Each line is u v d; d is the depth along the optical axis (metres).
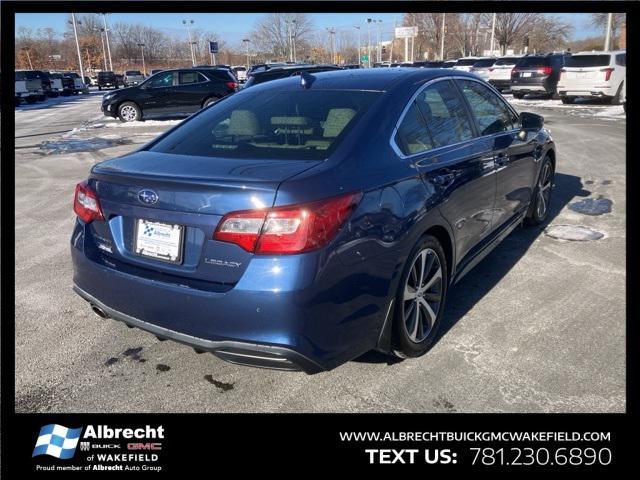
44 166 9.74
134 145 12.17
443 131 3.36
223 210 2.34
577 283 4.11
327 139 2.76
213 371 3.07
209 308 2.38
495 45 54.50
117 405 2.80
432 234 3.16
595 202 6.31
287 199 2.27
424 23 64.75
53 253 5.07
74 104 29.48
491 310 3.69
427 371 3.00
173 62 82.56
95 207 2.81
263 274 2.27
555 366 3.02
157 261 2.57
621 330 3.40
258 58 77.06
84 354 3.27
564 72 18.80
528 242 5.03
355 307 2.50
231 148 2.86
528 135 4.61
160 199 2.50
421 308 3.09
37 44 76.88
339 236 2.37
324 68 10.63
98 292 2.80
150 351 3.29
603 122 13.80
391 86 3.18
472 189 3.47
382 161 2.74
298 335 2.31
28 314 3.80
